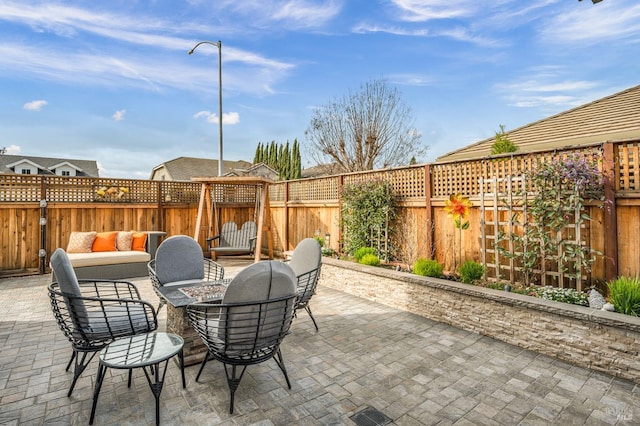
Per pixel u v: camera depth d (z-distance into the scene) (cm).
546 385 282
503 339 371
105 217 801
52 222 737
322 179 820
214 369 306
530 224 434
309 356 334
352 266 565
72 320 250
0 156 2567
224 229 884
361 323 428
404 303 480
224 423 231
